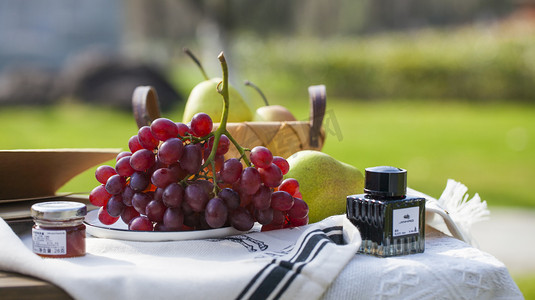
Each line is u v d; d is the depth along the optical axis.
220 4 5.93
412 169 5.26
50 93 8.32
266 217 0.77
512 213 3.51
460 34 11.47
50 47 13.37
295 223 0.83
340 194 0.89
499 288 0.70
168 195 0.73
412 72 10.24
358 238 0.70
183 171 0.75
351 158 5.59
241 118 1.02
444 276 0.68
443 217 0.82
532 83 9.83
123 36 13.98
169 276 0.62
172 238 0.75
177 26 12.95
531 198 4.08
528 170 5.29
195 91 1.03
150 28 13.41
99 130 6.43
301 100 9.95
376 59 10.34
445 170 5.26
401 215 0.73
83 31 13.85
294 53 10.35
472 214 0.90
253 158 0.74
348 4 14.76
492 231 3.02
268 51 10.30
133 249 0.72
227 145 0.78
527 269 2.35
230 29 5.98
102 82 7.91
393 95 10.43
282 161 0.80
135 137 0.80
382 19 16.09
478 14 17.28
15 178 0.89
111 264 0.67
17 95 8.28
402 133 7.33
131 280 0.61
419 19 16.81
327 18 14.16
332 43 11.63
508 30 11.57
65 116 7.43
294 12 11.90
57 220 0.68
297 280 0.63
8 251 0.66
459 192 0.91
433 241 0.81
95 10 13.82
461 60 10.04
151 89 1.06
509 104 10.00
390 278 0.67
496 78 9.95
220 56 0.73
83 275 0.61
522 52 9.82
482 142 6.81
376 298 0.66
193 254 0.72
